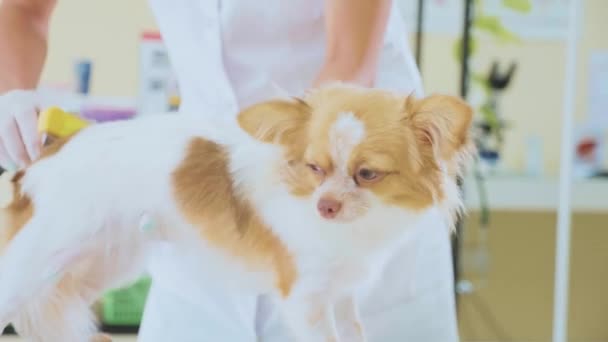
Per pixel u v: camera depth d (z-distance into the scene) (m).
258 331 0.98
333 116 0.77
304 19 1.00
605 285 2.66
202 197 0.82
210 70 1.01
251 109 0.79
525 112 2.65
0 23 1.00
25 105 0.93
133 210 0.83
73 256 0.83
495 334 2.67
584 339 2.69
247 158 0.81
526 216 2.63
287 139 0.79
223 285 0.88
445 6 2.55
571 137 2.09
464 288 2.58
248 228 0.81
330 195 0.76
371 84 0.88
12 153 0.92
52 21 2.28
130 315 1.99
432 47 2.57
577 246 2.66
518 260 2.64
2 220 0.85
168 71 2.31
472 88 2.62
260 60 1.02
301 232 0.79
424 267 0.96
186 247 0.85
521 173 2.58
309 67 1.02
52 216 0.83
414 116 0.76
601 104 2.62
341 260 0.80
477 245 2.63
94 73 2.30
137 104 2.29
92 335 0.90
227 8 1.00
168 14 1.04
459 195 0.80
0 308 0.82
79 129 0.88
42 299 0.84
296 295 0.82
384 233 0.79
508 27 2.61
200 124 0.85
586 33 2.62
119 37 2.31
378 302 0.94
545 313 2.67
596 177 2.41
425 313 0.96
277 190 0.80
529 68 2.63
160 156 0.83
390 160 0.75
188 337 0.97
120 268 0.87
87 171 0.83
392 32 0.99
